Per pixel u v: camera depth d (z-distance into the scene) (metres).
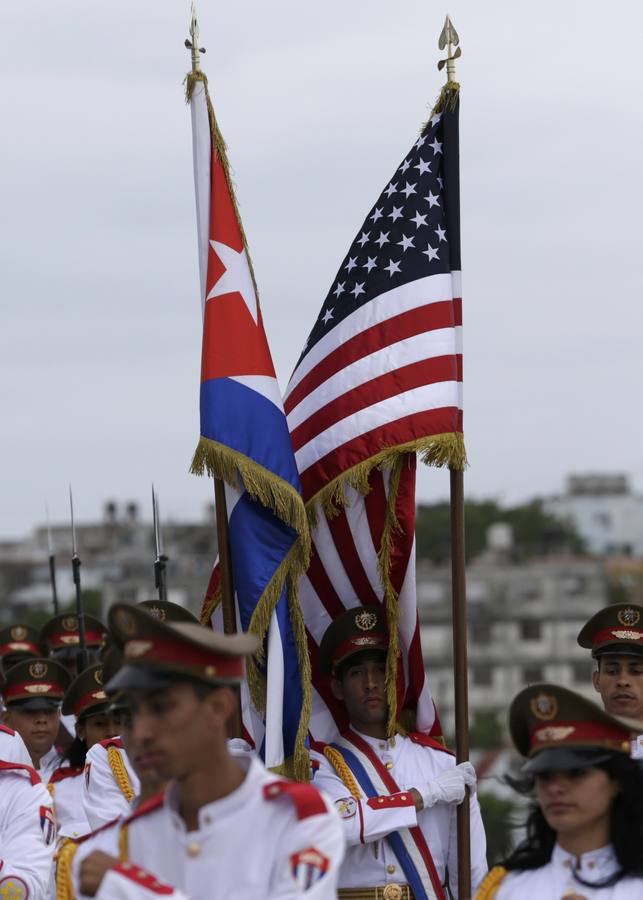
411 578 21.72
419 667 21.66
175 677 13.42
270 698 20.97
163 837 13.98
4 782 20.64
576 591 183.75
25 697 26.30
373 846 20.48
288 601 21.38
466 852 20.41
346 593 22.08
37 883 19.97
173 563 171.00
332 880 13.33
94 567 185.38
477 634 179.62
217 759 13.63
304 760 20.88
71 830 24.16
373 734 21.38
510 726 14.97
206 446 21.52
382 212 22.78
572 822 14.55
